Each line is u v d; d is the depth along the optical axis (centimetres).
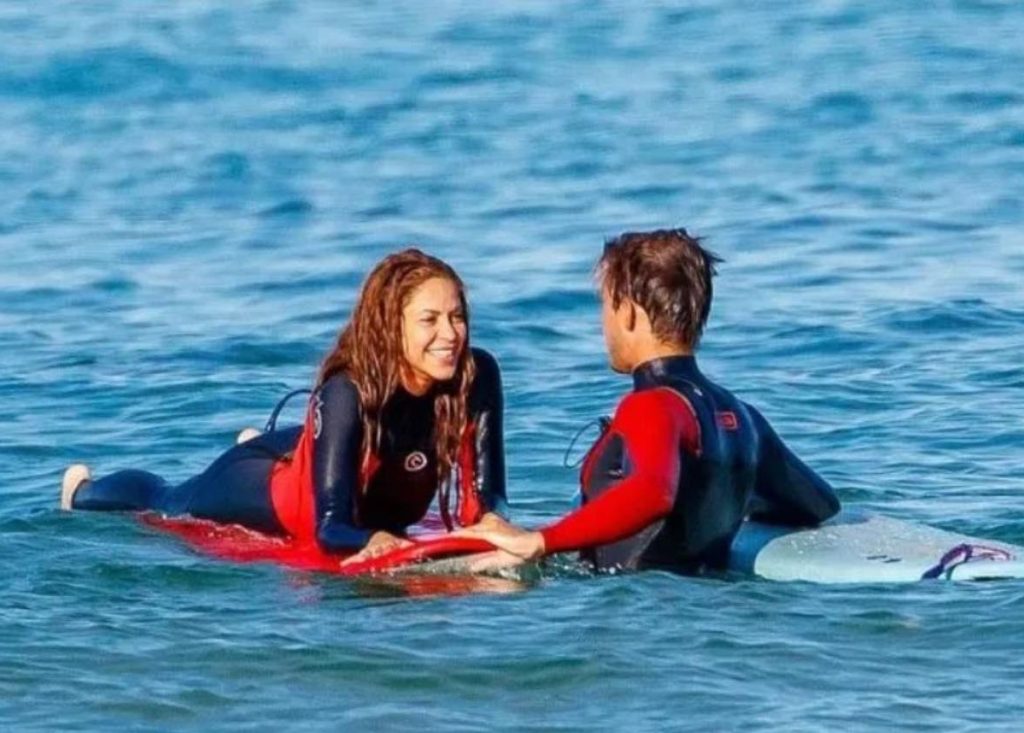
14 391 3769
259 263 5112
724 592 2377
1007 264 4884
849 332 4141
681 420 2472
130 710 2020
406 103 7744
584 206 5825
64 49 8881
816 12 9744
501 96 7856
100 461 3281
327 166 6612
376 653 2159
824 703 2017
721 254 5078
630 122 7256
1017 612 2277
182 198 6153
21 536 2708
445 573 2456
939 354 3947
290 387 3772
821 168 6366
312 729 1975
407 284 2556
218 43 9069
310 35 9300
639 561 2505
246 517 2730
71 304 4659
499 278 4794
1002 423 3397
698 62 8531
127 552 2619
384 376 2567
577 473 3120
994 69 8188
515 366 3897
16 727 1978
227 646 2186
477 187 6159
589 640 2194
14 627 2253
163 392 3744
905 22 9419
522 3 10181
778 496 2616
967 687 2055
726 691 2052
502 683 2081
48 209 6016
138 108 7800
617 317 2525
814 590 2391
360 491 2622
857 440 3319
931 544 2545
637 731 1959
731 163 6469
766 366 3881
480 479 2653
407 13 9931
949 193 5906
